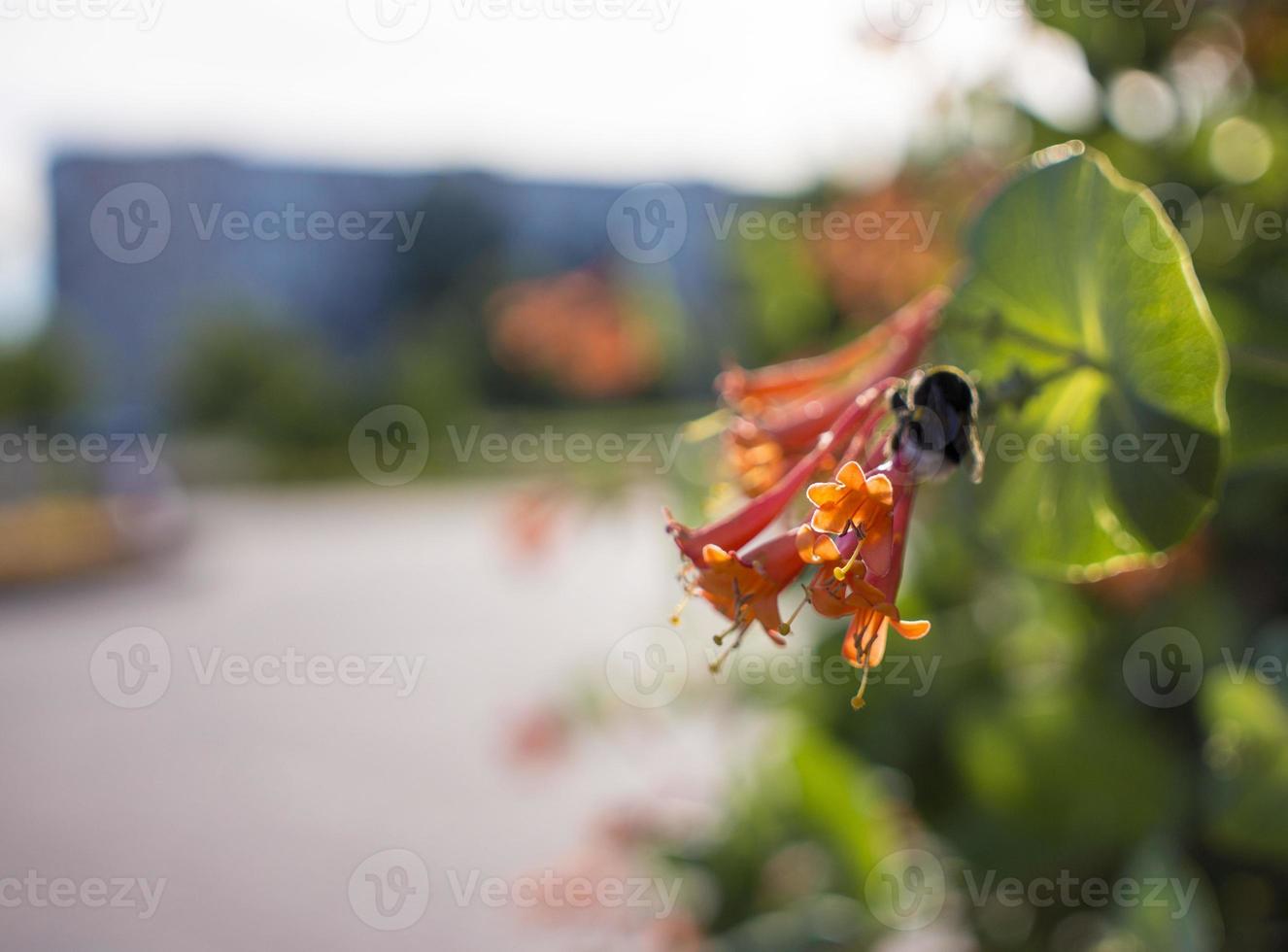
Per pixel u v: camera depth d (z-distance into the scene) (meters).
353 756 1.53
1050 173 0.28
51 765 1.55
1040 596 0.46
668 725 0.66
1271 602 0.42
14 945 1.05
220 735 1.65
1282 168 0.39
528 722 0.68
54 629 2.31
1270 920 0.40
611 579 2.54
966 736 0.43
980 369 0.30
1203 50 0.40
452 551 3.08
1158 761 0.41
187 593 2.63
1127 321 0.28
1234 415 0.31
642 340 0.80
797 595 0.49
